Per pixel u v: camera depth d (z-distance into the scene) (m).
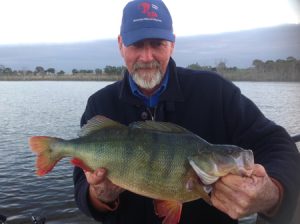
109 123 0.72
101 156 0.71
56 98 13.95
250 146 0.76
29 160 3.79
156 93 0.80
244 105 0.79
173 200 0.66
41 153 0.77
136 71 0.78
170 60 0.82
